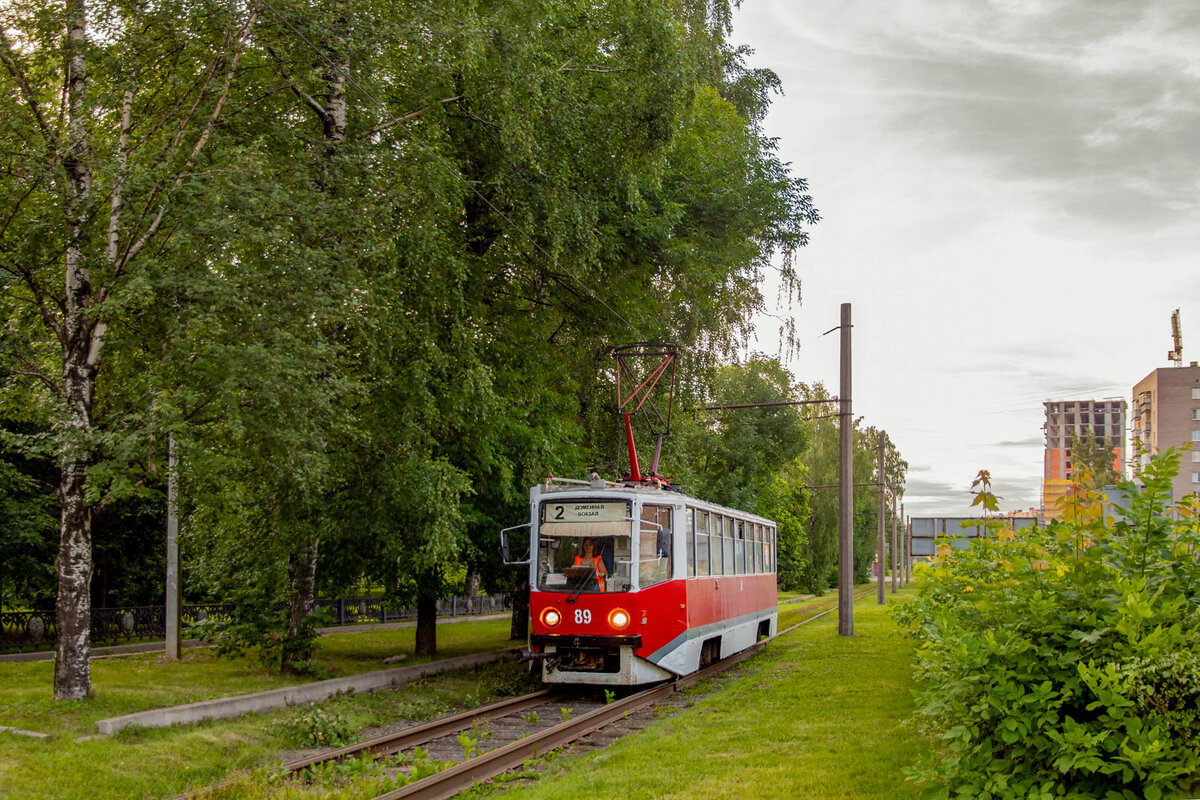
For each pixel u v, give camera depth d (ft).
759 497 170.30
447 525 51.42
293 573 52.29
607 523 51.49
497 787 29.22
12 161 38.99
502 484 59.88
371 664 59.47
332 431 46.57
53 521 73.15
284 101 51.19
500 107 54.70
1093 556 21.01
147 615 74.54
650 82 65.16
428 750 35.83
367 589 73.87
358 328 44.75
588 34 65.51
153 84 44.14
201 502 43.88
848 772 27.35
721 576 62.95
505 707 45.21
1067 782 19.38
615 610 49.98
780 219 92.94
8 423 69.36
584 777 28.53
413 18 49.03
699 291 84.84
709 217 83.61
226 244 39.45
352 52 47.32
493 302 65.31
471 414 55.57
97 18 41.47
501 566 66.59
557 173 59.06
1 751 31.17
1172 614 19.12
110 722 34.81
